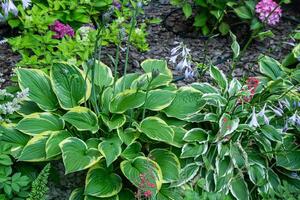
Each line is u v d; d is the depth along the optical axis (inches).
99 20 96.7
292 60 89.0
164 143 69.2
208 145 68.8
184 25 108.7
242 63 98.2
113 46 96.6
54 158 63.4
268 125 69.2
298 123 66.8
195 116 70.7
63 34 85.1
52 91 70.7
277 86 73.6
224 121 66.6
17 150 63.5
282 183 71.6
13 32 95.2
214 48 102.0
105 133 67.5
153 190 60.0
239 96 67.9
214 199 58.7
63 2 89.0
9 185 57.9
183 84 89.6
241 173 65.9
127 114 69.8
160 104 70.3
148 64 78.7
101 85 73.4
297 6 122.6
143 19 109.3
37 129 65.5
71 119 64.9
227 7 104.4
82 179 67.6
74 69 71.8
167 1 117.9
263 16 93.7
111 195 61.7
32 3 88.6
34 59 76.2
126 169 61.9
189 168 66.6
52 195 65.9
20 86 69.1
